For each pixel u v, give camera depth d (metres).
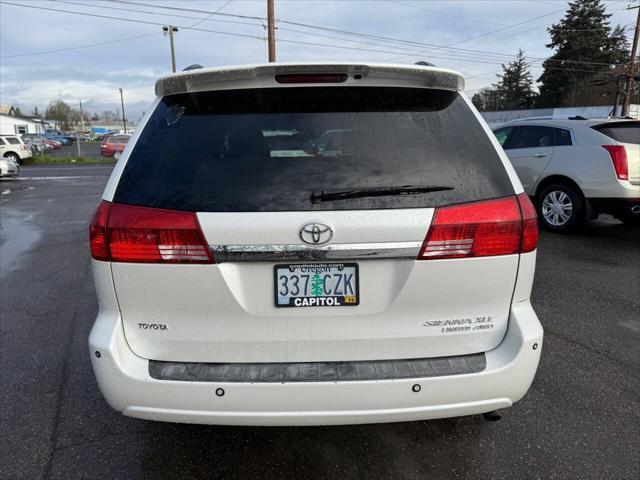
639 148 6.50
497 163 2.08
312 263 1.94
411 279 1.95
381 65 2.08
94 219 2.00
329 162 1.99
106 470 2.34
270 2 24.11
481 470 2.33
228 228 1.89
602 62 56.22
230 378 1.95
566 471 2.32
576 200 6.88
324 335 2.00
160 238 1.92
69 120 111.06
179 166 2.02
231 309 1.96
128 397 1.97
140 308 1.99
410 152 2.03
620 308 4.32
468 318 2.04
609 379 3.12
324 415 1.94
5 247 6.92
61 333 3.86
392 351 2.02
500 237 1.99
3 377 3.17
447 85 2.20
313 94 2.16
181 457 2.44
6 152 28.28
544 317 4.12
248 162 2.00
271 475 2.31
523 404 2.86
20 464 2.38
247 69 2.09
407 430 2.64
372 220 1.89
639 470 2.32
